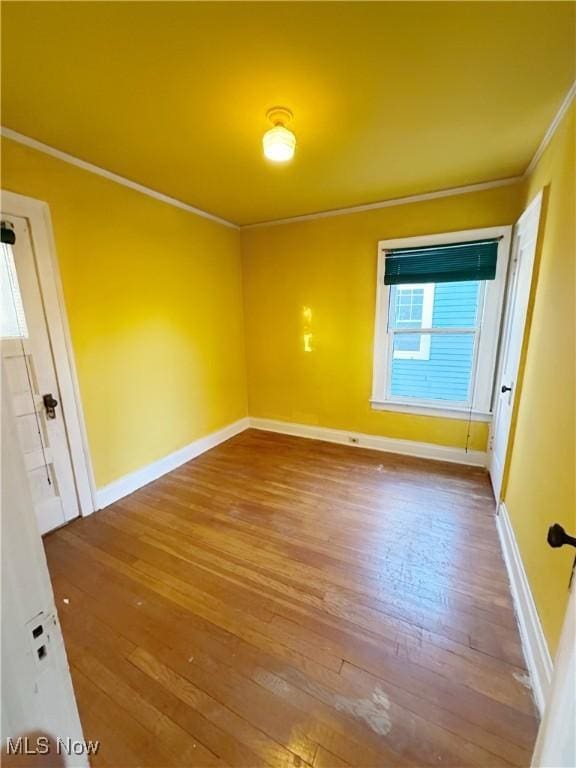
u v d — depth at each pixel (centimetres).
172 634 154
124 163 228
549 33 124
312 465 323
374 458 336
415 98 161
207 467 323
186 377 331
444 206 285
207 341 353
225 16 116
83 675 136
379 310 328
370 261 324
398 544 210
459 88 155
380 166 235
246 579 185
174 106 166
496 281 277
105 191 242
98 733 117
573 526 119
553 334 158
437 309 310
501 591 174
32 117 174
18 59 132
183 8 112
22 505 50
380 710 122
